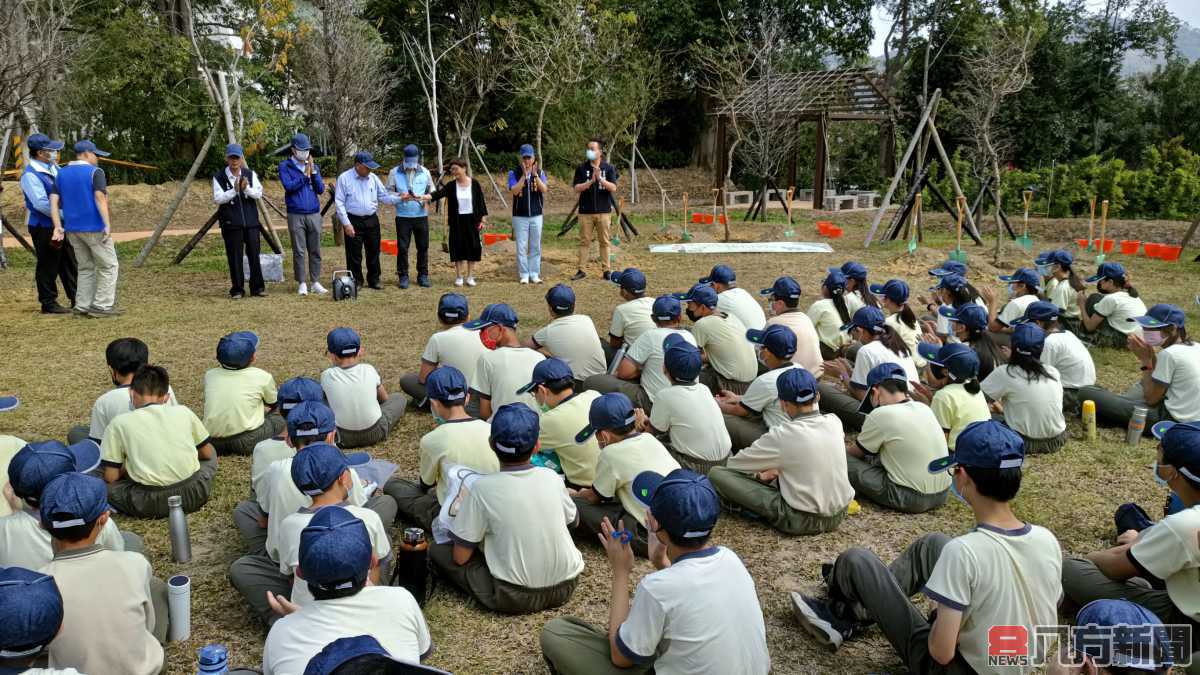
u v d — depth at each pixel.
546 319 10.04
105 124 24.20
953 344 5.50
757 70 25.66
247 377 5.91
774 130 21.05
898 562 3.88
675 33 29.39
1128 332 8.62
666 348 5.30
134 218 21.05
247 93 21.64
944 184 23.47
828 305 7.84
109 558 3.22
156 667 3.29
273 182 25.67
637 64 25.39
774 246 15.89
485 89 25.05
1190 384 6.08
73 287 10.38
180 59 21.12
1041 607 2.98
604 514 4.52
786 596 4.27
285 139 22.91
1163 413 6.27
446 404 4.62
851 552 3.68
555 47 21.27
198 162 13.28
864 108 25.27
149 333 9.10
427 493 4.78
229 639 3.90
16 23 11.77
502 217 22.19
